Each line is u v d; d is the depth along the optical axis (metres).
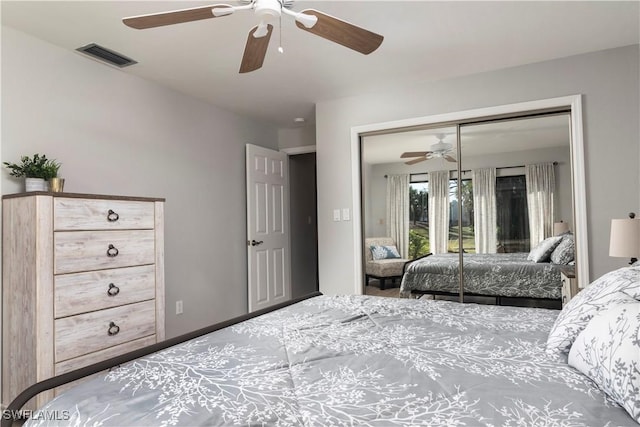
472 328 1.65
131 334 2.61
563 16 2.44
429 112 3.56
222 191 4.27
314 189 6.20
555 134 3.22
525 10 2.36
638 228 2.23
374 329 1.65
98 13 2.31
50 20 2.39
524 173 3.34
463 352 1.35
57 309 2.20
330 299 2.29
